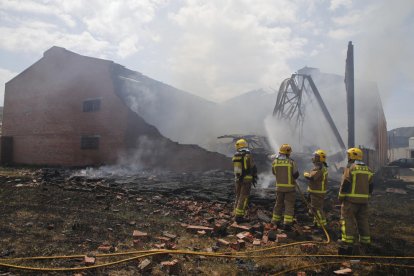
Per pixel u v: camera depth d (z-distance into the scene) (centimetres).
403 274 493
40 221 685
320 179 745
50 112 2552
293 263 519
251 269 489
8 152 2747
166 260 507
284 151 761
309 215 855
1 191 1027
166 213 840
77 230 639
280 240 634
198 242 610
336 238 680
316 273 484
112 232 643
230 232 693
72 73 2442
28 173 1678
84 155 2308
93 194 1060
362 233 618
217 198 1061
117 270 458
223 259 525
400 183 1684
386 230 761
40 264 461
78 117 2372
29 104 2703
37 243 547
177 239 623
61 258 484
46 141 2552
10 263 455
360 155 632
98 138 2244
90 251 527
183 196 1099
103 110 2238
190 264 496
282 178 741
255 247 596
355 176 611
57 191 1075
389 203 1156
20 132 2736
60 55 2522
